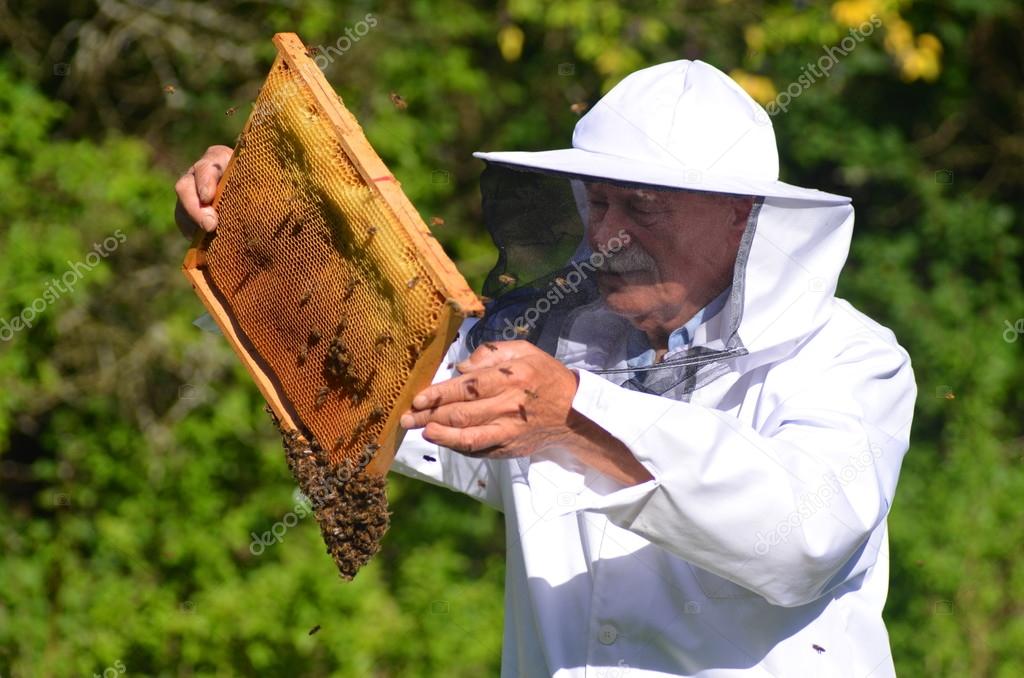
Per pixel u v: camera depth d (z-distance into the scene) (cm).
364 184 548
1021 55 2219
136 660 1733
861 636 666
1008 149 2219
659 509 556
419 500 1972
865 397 641
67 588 1736
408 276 511
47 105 1772
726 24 1981
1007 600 1992
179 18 1909
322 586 1752
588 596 673
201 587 1769
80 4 1955
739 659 641
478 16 1977
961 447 2044
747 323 638
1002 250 2158
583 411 536
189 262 675
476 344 711
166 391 1883
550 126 2092
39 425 1945
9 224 1717
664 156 659
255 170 624
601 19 1902
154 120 1931
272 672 1744
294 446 589
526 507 698
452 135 2003
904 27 1944
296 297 593
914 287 2109
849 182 2108
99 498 1805
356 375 548
